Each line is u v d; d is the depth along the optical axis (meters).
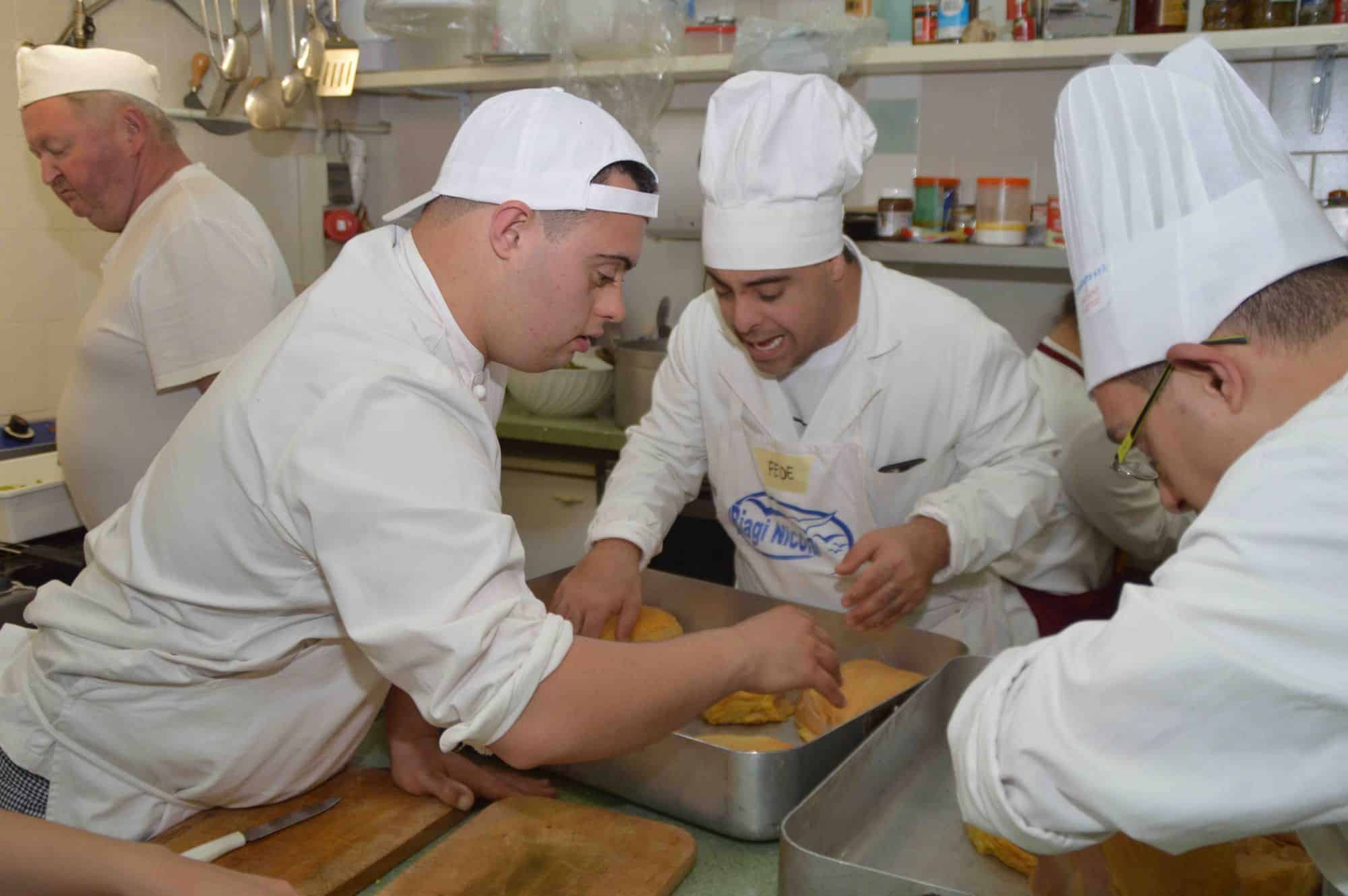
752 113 1.35
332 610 0.97
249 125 2.91
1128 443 0.78
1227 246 0.70
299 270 3.14
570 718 0.86
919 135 2.62
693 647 0.96
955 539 1.38
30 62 1.83
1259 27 2.03
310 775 1.08
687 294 2.91
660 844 0.97
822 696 1.19
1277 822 0.61
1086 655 0.68
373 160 3.23
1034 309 2.58
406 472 0.84
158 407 1.91
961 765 0.77
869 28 2.27
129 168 1.91
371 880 0.96
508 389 2.69
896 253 2.39
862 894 0.82
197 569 0.96
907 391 1.55
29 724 1.03
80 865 0.70
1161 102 0.75
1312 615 0.58
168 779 1.04
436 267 0.96
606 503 1.62
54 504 2.07
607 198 0.93
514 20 2.56
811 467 1.60
